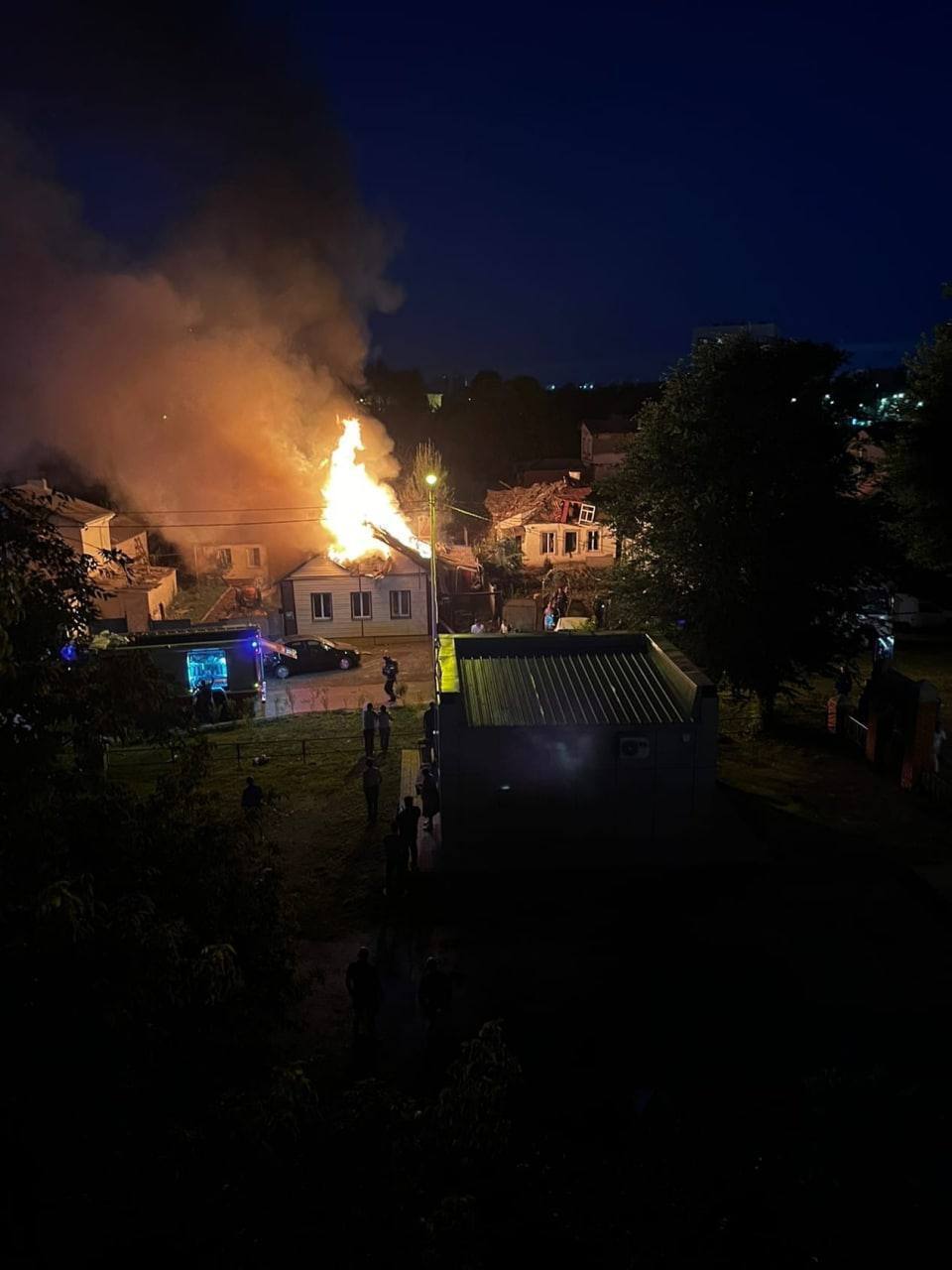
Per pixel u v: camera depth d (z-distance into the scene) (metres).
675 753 16.34
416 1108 5.59
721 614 21.52
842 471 21.78
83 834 6.96
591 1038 11.84
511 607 38.16
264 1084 6.66
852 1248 5.30
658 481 21.94
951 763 20.84
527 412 82.75
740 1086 10.73
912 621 34.59
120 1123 5.53
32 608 7.23
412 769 21.20
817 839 17.20
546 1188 6.34
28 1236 4.77
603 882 15.75
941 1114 6.09
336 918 15.02
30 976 5.71
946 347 30.73
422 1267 4.75
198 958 5.94
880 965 13.27
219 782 21.19
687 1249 5.70
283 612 37.47
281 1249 4.86
